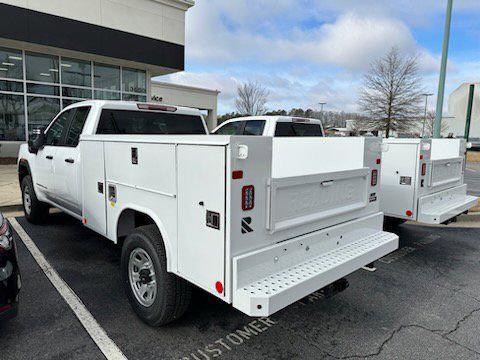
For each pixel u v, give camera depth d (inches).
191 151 98.8
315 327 127.8
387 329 127.5
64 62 584.1
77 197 176.2
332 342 118.8
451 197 227.0
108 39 574.2
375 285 164.2
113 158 139.1
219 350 113.0
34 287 154.3
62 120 204.7
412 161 191.0
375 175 142.6
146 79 679.7
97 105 178.2
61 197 196.4
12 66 539.5
